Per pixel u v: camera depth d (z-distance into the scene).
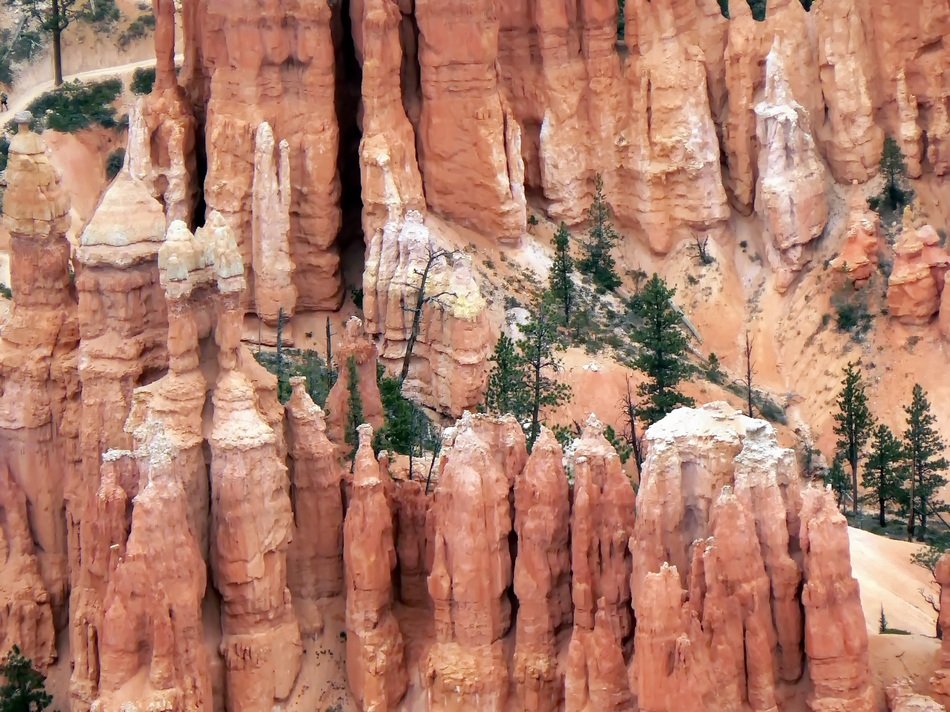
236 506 71.06
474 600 70.62
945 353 110.00
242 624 72.25
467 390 103.44
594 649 68.19
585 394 105.12
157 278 74.38
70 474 76.38
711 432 67.06
